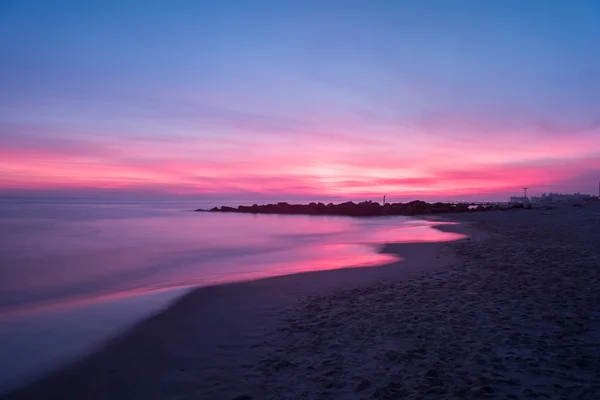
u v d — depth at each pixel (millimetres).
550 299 7316
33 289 10352
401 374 4504
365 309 7266
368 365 4809
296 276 10781
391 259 13656
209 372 4836
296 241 22203
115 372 4895
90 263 14680
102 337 6137
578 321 6027
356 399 4031
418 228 29344
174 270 13008
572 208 49844
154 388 4465
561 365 4527
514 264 11086
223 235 26281
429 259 13258
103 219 41250
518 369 4465
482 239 18812
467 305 7156
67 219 39969
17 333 6391
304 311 7352
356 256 15180
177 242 22094
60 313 7492
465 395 3943
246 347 5617
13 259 15766
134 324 6758
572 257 11781
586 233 19078
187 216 51312
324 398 4090
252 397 4191
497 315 6480
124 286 10586
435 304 7340
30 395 4348
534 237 18328
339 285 9547
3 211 51812
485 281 9125
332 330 6176
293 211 60375
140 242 22047
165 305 7949
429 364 4711
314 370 4770
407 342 5477
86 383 4609
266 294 8766
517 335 5523
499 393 3936
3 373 4895
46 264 14484
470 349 5102
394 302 7664
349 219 46250
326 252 17016
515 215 39969
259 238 24234
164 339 6004
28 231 27172
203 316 7164
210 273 12297
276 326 6512
